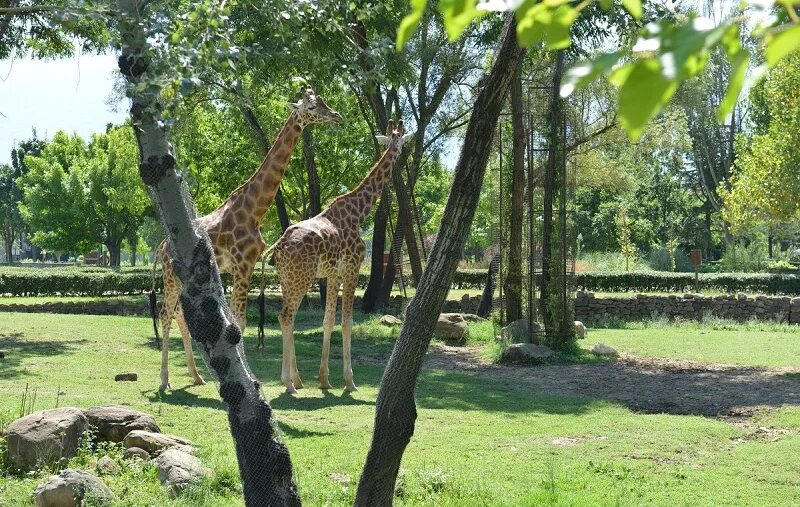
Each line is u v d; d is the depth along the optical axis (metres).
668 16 16.89
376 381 14.30
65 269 43.50
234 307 12.45
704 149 50.91
